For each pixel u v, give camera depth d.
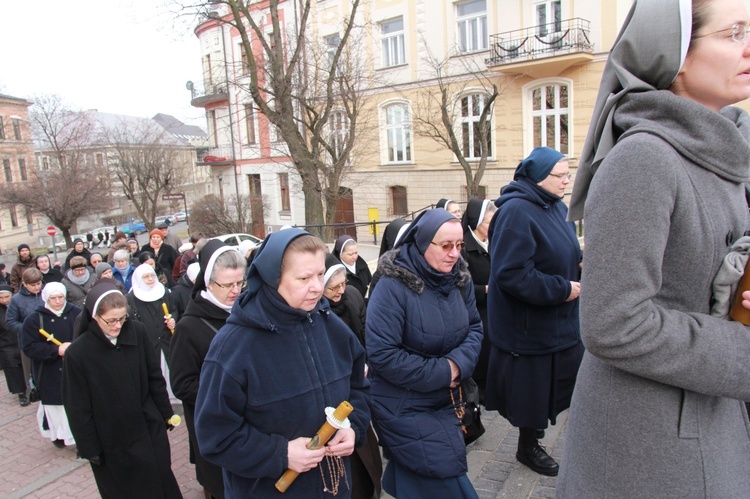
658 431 1.18
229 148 28.03
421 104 20.14
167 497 3.58
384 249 4.72
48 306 5.34
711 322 1.11
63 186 29.08
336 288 4.11
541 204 3.07
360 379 2.31
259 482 2.01
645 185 1.10
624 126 1.21
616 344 1.11
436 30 19.44
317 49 17.97
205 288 3.33
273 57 15.12
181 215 60.00
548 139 17.88
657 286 1.12
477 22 18.72
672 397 1.18
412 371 2.55
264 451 1.89
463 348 2.70
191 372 3.17
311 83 16.83
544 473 3.24
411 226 2.75
